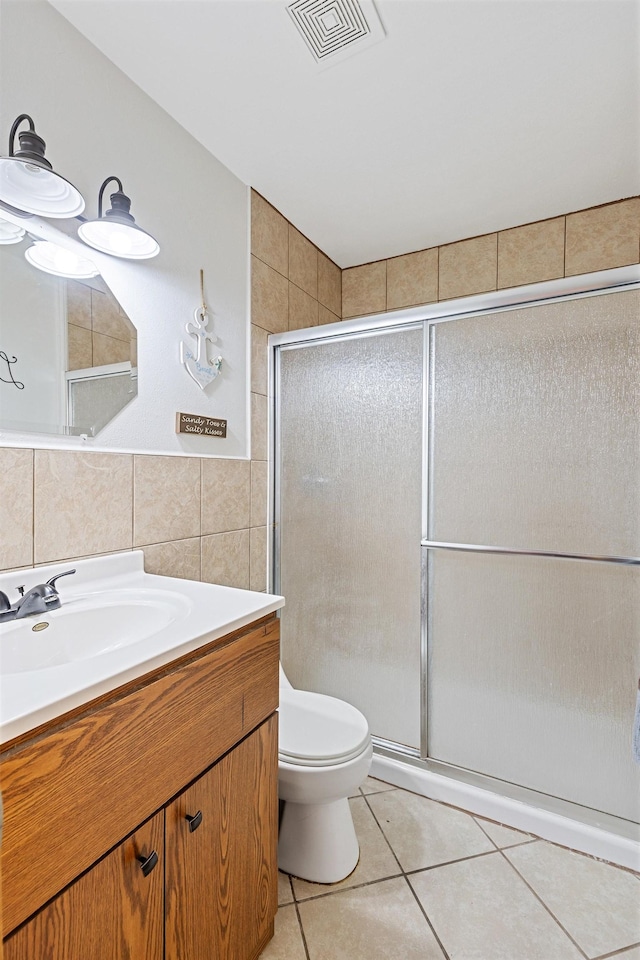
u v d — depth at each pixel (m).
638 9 1.21
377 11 1.23
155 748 0.82
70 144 1.26
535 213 2.18
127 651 0.83
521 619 1.61
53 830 0.66
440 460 1.74
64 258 1.24
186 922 0.90
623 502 1.45
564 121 1.62
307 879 1.38
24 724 0.62
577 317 1.51
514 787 1.62
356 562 1.92
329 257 2.59
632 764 1.45
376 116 1.60
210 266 1.76
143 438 1.48
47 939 0.65
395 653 1.84
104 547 1.35
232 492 1.87
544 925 1.25
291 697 1.66
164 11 1.22
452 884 1.37
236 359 1.90
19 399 1.14
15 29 1.13
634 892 1.35
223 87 1.47
